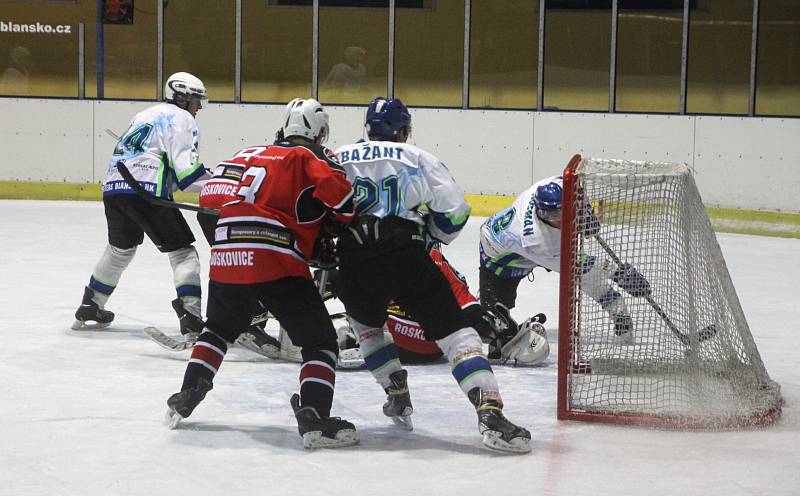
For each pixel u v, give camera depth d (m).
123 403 10.92
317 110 9.84
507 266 13.99
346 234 9.51
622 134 30.61
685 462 9.11
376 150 9.55
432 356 13.18
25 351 13.45
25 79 33.78
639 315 11.36
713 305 10.87
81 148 33.19
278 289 9.46
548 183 12.77
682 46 30.56
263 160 9.55
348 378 12.35
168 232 14.07
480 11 31.95
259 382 12.05
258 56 33.22
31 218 28.50
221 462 8.92
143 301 17.38
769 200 29.12
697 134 29.86
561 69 31.66
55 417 10.32
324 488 8.25
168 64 33.50
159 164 14.20
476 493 8.18
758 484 8.49
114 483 8.30
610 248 11.25
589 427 10.30
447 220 9.59
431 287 9.51
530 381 12.41
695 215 10.99
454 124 31.84
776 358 13.74
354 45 32.81
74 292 18.00
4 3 33.47
